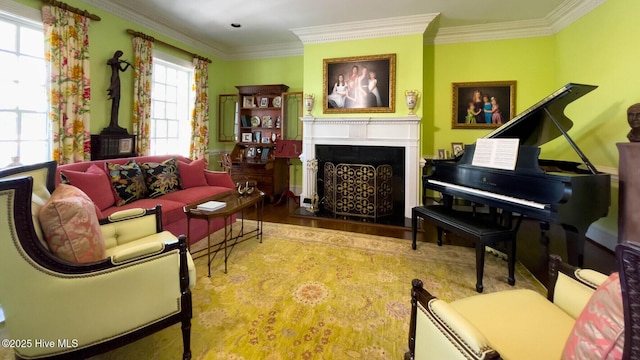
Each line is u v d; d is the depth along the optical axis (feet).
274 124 17.89
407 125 13.11
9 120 9.16
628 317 1.97
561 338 3.19
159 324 4.50
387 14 12.44
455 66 14.51
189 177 11.59
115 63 11.37
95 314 3.97
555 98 7.22
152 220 6.66
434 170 10.63
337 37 13.97
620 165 7.91
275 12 12.44
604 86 9.99
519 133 9.30
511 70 13.83
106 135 11.18
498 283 7.37
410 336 3.66
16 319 3.61
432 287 7.13
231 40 16.39
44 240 4.00
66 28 9.82
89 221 4.36
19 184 3.49
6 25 8.95
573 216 6.56
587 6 10.78
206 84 16.66
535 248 9.81
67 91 9.89
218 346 5.04
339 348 5.03
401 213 13.53
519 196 7.52
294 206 15.56
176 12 12.59
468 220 7.96
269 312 6.04
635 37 8.71
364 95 13.76
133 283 4.22
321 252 9.21
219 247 9.48
